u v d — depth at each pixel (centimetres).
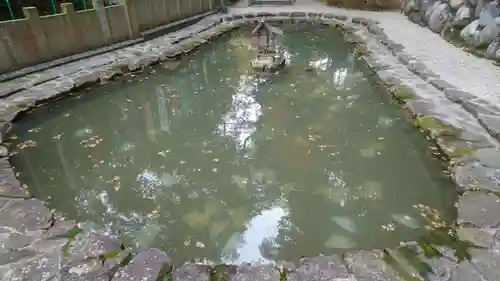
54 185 380
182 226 323
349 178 384
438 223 312
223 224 325
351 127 487
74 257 261
